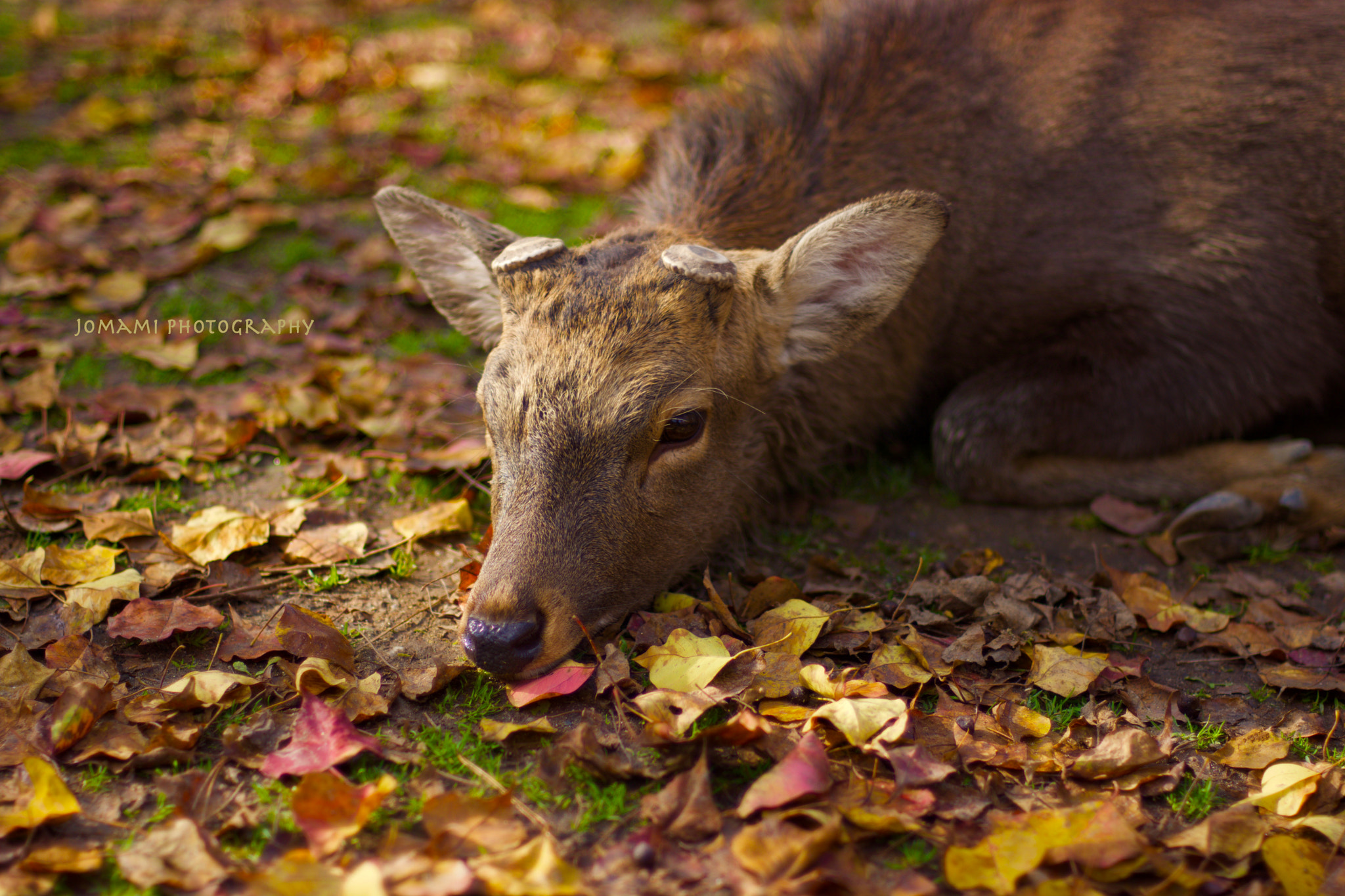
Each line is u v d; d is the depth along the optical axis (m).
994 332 4.38
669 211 3.93
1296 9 4.36
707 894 2.21
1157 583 3.51
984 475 4.12
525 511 2.88
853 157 4.14
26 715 2.63
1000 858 2.29
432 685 2.80
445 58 8.03
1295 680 3.04
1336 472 4.05
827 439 4.10
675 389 2.98
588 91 7.56
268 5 8.95
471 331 3.83
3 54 7.69
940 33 4.45
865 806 2.42
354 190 6.24
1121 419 4.14
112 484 3.90
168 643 3.03
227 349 4.84
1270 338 4.19
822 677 2.80
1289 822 2.51
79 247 5.46
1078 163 4.25
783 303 3.38
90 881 2.23
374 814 2.41
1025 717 2.81
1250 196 4.19
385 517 3.81
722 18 8.66
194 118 7.05
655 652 2.88
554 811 2.46
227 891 2.17
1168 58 4.31
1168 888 2.25
